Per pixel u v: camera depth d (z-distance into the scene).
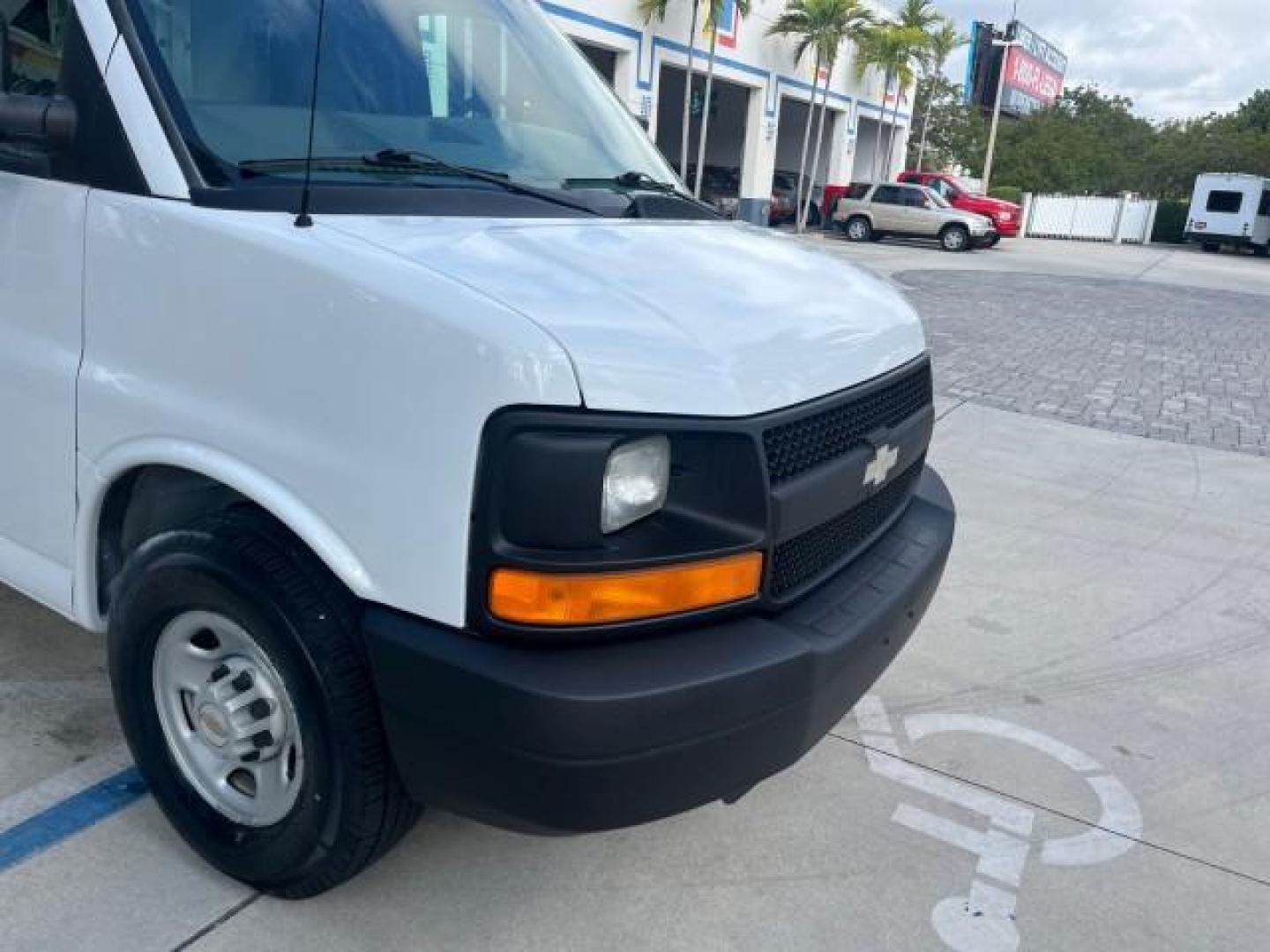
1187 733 3.63
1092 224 41.00
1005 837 2.96
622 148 3.30
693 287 2.26
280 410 2.06
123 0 2.36
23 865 2.50
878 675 2.44
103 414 2.36
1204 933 2.64
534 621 1.87
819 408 2.20
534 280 2.03
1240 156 54.38
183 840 2.58
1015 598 4.71
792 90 29.66
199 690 2.39
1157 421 8.51
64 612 2.63
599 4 21.61
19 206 2.48
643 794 1.93
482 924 2.44
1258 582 5.09
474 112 2.88
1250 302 19.14
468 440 1.83
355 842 2.18
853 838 2.89
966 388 9.32
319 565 2.09
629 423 1.86
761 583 2.07
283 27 2.55
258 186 2.25
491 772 1.92
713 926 2.50
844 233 28.98
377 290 1.92
